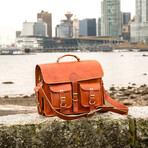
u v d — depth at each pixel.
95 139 3.05
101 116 3.20
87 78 3.18
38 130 2.94
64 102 3.00
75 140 3.02
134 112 3.43
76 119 3.05
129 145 3.13
